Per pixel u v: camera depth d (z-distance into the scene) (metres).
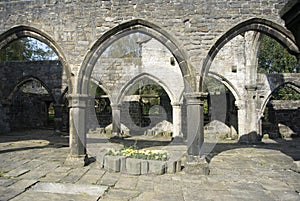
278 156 8.51
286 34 6.27
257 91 12.98
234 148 10.37
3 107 15.55
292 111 15.61
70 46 6.77
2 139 12.47
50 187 4.96
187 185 5.19
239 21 6.33
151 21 6.43
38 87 20.03
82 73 6.71
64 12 6.82
